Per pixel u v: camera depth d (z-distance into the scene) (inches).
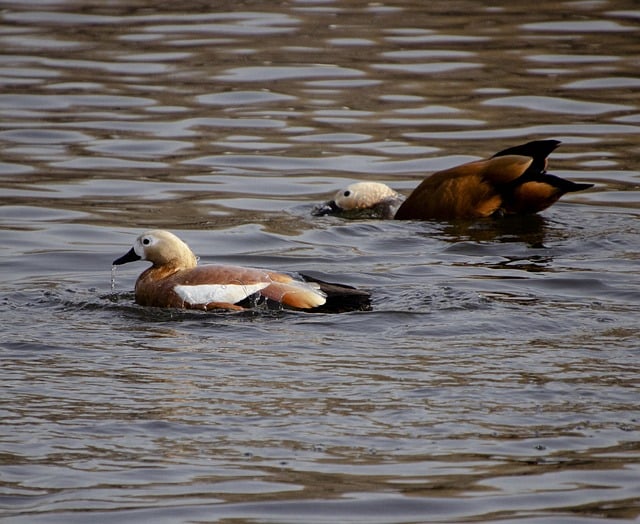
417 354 446.0
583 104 920.3
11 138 854.5
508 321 486.9
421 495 337.4
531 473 348.5
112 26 1147.9
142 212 709.9
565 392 403.2
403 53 1048.8
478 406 393.4
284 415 388.8
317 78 994.7
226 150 837.2
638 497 334.3
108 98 946.1
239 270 521.0
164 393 408.5
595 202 722.2
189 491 340.5
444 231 666.2
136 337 474.6
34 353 453.4
